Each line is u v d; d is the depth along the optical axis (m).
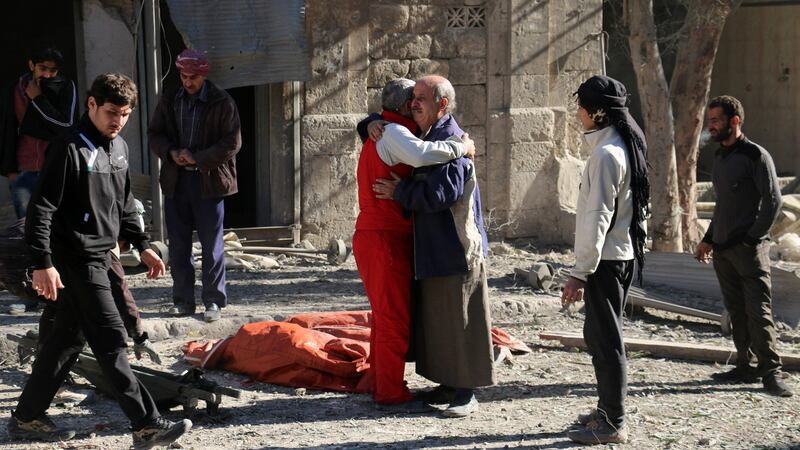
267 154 11.33
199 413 5.68
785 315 8.34
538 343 7.71
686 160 11.55
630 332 8.20
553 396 6.30
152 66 10.40
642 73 11.05
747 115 17.62
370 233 5.82
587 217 5.07
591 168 5.08
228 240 10.97
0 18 14.79
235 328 7.75
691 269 9.40
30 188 7.97
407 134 5.57
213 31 10.68
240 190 14.58
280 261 10.83
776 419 5.87
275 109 11.20
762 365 6.41
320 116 11.36
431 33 11.69
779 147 17.11
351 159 11.52
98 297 4.84
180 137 7.64
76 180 4.75
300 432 5.48
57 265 4.82
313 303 8.70
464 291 5.68
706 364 7.15
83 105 10.67
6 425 5.49
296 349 6.40
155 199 10.40
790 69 16.81
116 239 5.00
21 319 7.69
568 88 12.23
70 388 6.07
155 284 9.31
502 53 11.91
